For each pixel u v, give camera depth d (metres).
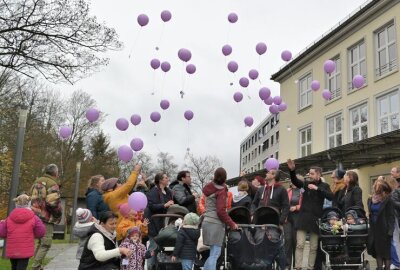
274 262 7.39
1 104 24.70
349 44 21.69
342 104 21.83
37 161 37.16
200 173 76.62
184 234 6.82
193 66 11.53
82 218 6.08
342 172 9.55
